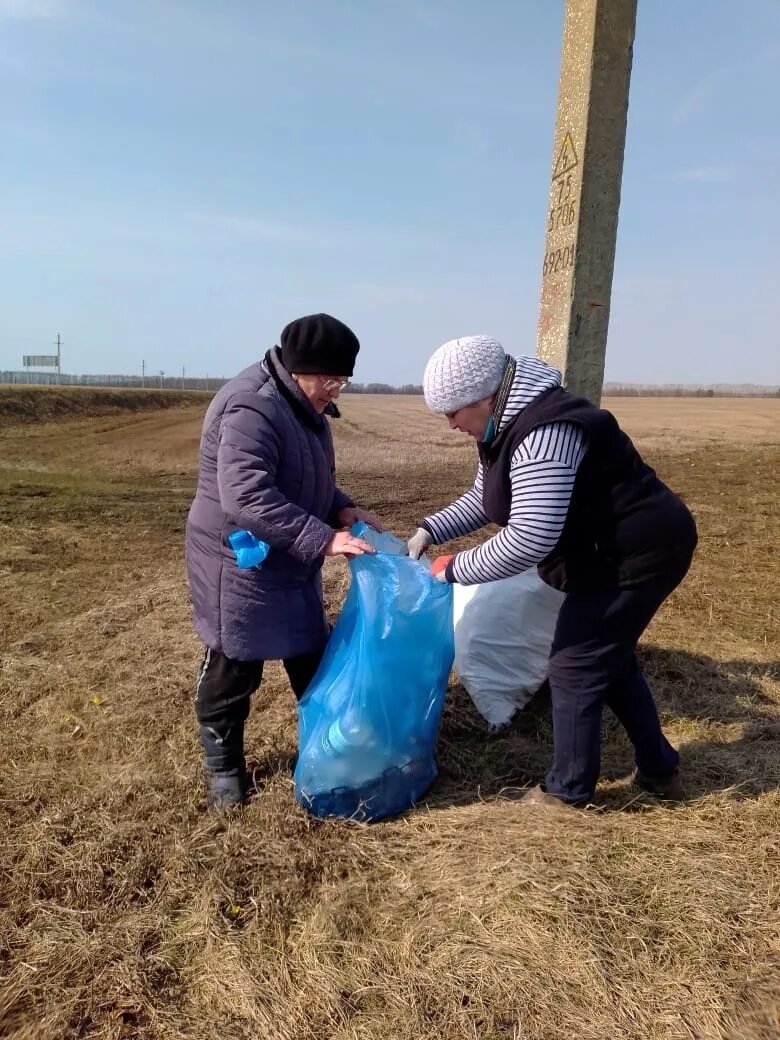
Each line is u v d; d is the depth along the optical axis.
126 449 19.55
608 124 3.38
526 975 1.79
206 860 2.24
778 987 1.76
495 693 3.21
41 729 3.15
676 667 3.81
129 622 4.59
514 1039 1.65
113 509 8.99
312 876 2.20
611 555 2.24
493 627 3.23
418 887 2.12
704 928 1.93
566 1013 1.71
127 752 2.97
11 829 2.43
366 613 2.43
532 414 2.12
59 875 2.19
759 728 3.17
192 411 42.09
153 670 3.79
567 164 3.49
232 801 2.54
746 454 17.58
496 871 2.13
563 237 3.54
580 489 2.18
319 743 2.45
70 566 6.04
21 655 3.96
